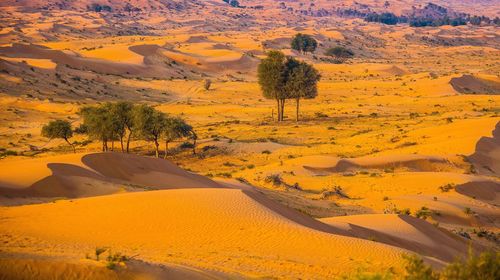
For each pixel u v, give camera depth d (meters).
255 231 29.00
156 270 19.19
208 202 33.25
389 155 77.38
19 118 110.19
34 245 24.94
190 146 90.56
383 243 31.70
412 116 113.56
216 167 79.88
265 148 89.62
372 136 92.81
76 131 91.19
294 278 22.19
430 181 64.38
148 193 35.75
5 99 119.12
